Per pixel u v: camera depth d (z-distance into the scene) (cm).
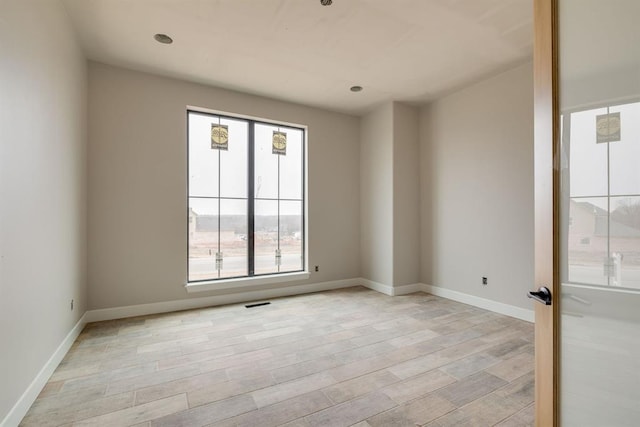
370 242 484
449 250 418
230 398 192
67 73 253
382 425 167
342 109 475
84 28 271
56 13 225
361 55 317
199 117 398
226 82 379
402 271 447
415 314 354
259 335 292
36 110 191
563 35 112
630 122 94
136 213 346
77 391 198
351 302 404
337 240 486
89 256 322
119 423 168
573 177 109
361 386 205
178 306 368
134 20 260
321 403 187
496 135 361
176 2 238
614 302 97
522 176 336
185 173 373
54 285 223
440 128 430
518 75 340
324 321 331
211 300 388
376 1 237
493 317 342
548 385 115
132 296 344
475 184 384
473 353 254
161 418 172
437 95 420
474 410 180
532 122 328
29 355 181
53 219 221
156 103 358
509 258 347
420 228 461
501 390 201
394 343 274
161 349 261
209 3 239
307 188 463
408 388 203
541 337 119
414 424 168
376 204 472
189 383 209
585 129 106
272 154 449
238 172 423
